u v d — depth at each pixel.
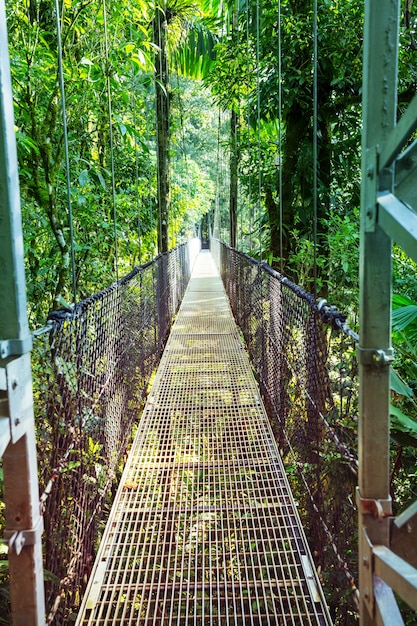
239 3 4.38
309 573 1.42
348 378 1.42
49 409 1.09
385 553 0.76
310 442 1.50
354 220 3.29
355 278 2.82
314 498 1.51
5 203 0.75
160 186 5.24
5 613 1.16
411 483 1.72
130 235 3.94
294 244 3.78
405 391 1.43
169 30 5.48
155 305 3.58
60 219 2.40
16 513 0.80
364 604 0.82
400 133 0.65
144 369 2.91
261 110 3.99
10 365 0.72
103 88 2.66
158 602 1.34
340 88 3.40
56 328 1.11
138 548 1.55
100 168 3.00
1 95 0.73
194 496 1.85
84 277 2.83
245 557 1.52
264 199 4.23
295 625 1.27
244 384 3.10
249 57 4.16
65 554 1.21
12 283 0.75
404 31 2.90
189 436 2.36
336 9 3.29
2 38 0.73
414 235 0.60
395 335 1.83
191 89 10.72
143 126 4.37
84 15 2.55
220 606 1.35
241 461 2.10
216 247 13.79
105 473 1.68
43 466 1.04
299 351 1.71
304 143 3.61
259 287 3.02
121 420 2.08
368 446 0.82
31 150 2.12
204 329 4.82
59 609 1.12
